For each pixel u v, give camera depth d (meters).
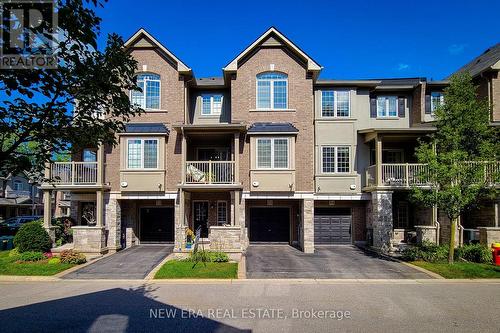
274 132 17.95
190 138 19.12
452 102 14.79
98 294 10.50
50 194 17.73
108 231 18.03
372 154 19.67
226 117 20.22
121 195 18.28
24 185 46.34
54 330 7.37
